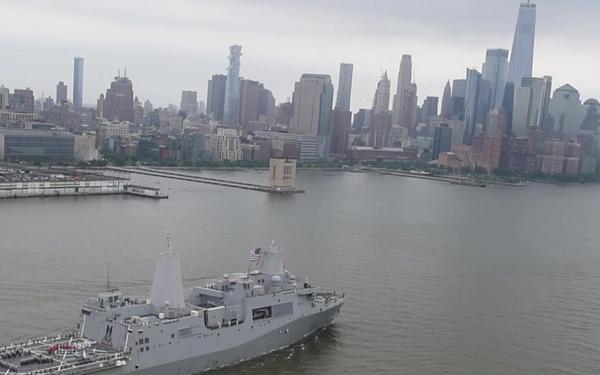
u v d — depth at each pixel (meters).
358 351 120.62
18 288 145.12
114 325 98.25
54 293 142.88
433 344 126.00
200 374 106.19
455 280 176.62
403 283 169.88
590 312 152.62
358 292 158.88
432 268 190.00
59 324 122.88
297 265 183.75
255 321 113.88
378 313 143.00
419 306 150.00
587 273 195.12
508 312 149.25
